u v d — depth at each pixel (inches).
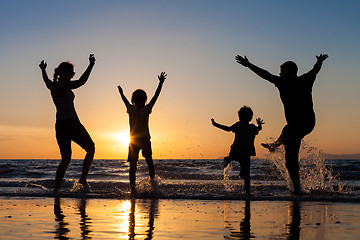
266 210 168.1
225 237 110.7
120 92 267.3
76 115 264.4
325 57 249.8
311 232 117.6
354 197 217.8
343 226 127.8
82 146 265.1
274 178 428.1
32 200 208.1
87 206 181.8
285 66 244.8
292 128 240.7
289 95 240.8
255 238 109.1
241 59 241.8
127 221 137.8
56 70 263.3
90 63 253.9
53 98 263.0
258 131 263.7
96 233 115.4
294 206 181.8
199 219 142.9
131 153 252.4
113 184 305.9
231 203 196.1
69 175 552.1
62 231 118.2
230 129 265.0
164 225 130.1
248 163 255.4
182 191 257.8
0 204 189.8
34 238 107.8
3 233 114.8
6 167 979.3
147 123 259.8
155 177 252.8
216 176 467.2
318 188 270.8
